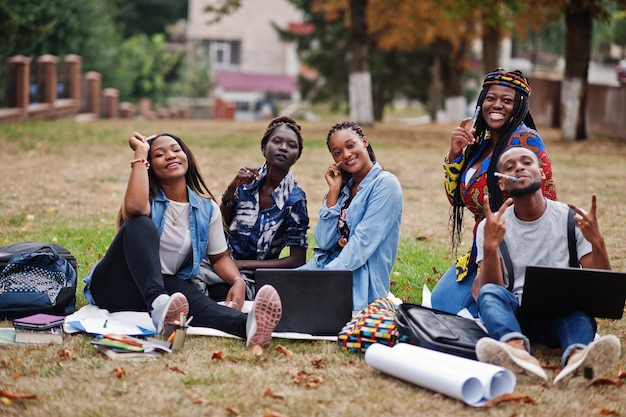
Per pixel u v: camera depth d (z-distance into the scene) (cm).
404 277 764
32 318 562
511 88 602
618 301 516
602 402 464
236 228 658
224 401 454
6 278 597
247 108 5788
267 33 5988
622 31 3659
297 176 1391
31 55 3069
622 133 2220
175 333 532
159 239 584
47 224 957
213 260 627
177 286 592
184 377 485
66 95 2823
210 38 5900
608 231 976
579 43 2053
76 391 464
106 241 870
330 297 573
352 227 625
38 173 1360
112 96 3164
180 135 2077
